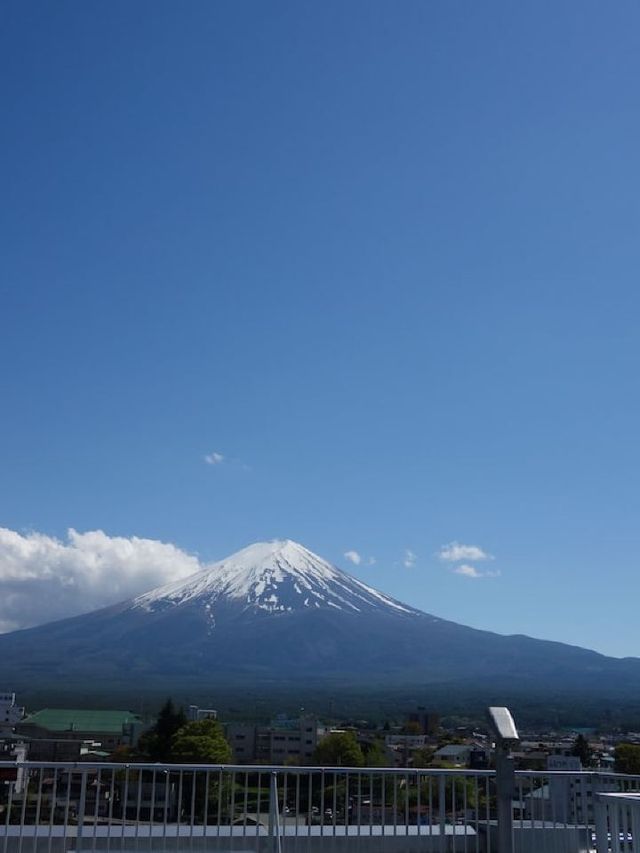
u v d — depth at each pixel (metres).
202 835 11.02
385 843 11.50
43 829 11.00
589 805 11.82
